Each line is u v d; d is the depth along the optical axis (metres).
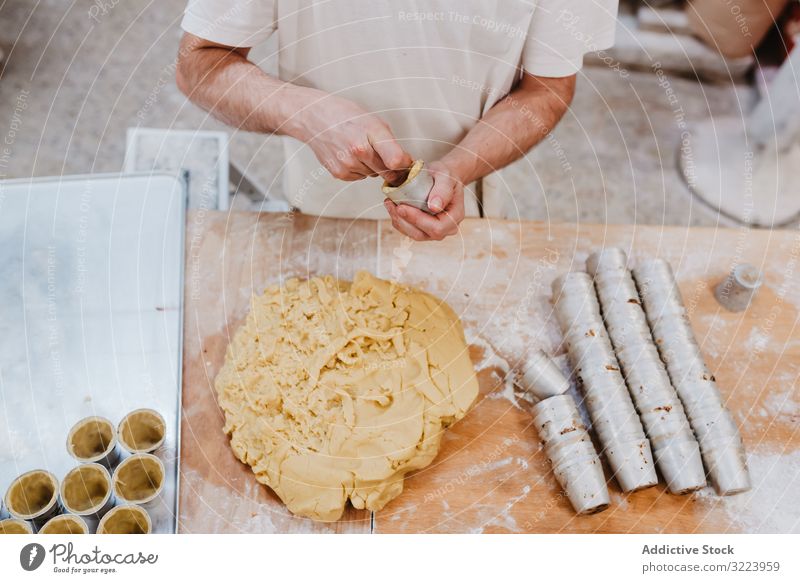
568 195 2.20
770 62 2.00
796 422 1.14
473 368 1.13
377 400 1.04
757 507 1.05
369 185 1.37
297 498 0.99
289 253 1.26
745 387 1.17
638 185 2.21
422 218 1.10
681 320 1.13
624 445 1.03
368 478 0.98
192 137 1.62
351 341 1.08
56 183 1.29
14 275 1.21
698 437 1.06
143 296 1.20
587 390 1.09
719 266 1.29
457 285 1.25
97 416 1.01
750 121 2.17
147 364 1.14
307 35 1.17
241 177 1.68
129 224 1.26
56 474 1.04
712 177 2.16
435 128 1.30
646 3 2.27
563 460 1.02
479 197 1.44
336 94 1.25
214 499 1.03
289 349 1.10
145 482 1.01
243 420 1.06
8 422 1.08
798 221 2.06
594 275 1.19
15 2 2.34
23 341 1.15
